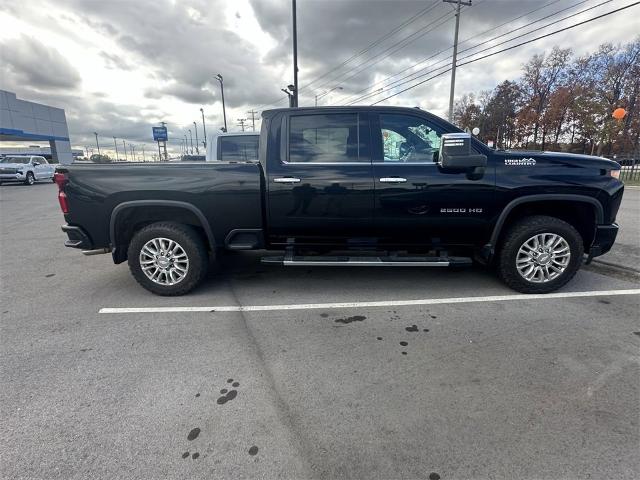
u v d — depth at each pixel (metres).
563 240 3.73
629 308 3.51
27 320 3.40
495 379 2.44
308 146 3.76
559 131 42.97
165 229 3.79
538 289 3.84
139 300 3.88
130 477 1.72
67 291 4.18
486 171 3.61
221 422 2.07
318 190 3.68
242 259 5.41
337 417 2.11
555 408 2.15
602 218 3.71
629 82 35.34
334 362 2.67
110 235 3.80
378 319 3.36
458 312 3.47
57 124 37.59
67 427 2.04
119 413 2.15
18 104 32.28
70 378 2.49
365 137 3.73
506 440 1.92
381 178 3.63
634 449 1.85
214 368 2.60
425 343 2.92
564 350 2.78
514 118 51.75
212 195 3.71
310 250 4.02
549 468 1.75
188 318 3.42
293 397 2.29
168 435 1.98
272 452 1.86
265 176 3.72
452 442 1.92
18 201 13.98
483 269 4.77
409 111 3.75
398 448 1.88
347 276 4.57
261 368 2.60
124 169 3.70
